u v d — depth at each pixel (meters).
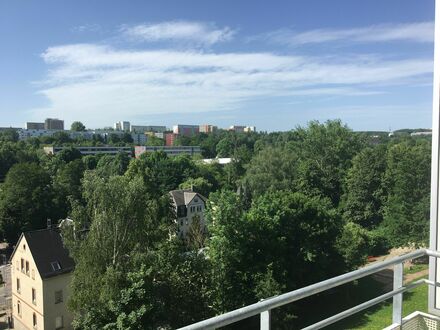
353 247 27.52
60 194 62.19
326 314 23.86
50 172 87.25
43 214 57.97
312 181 49.59
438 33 3.94
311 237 24.73
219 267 20.78
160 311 15.27
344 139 52.25
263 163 49.91
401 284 3.09
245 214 22.94
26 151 105.00
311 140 53.00
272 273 21.39
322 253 25.20
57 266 26.62
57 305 26.34
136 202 23.09
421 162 35.91
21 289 28.44
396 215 36.97
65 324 26.70
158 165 83.31
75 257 22.30
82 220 23.48
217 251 21.45
